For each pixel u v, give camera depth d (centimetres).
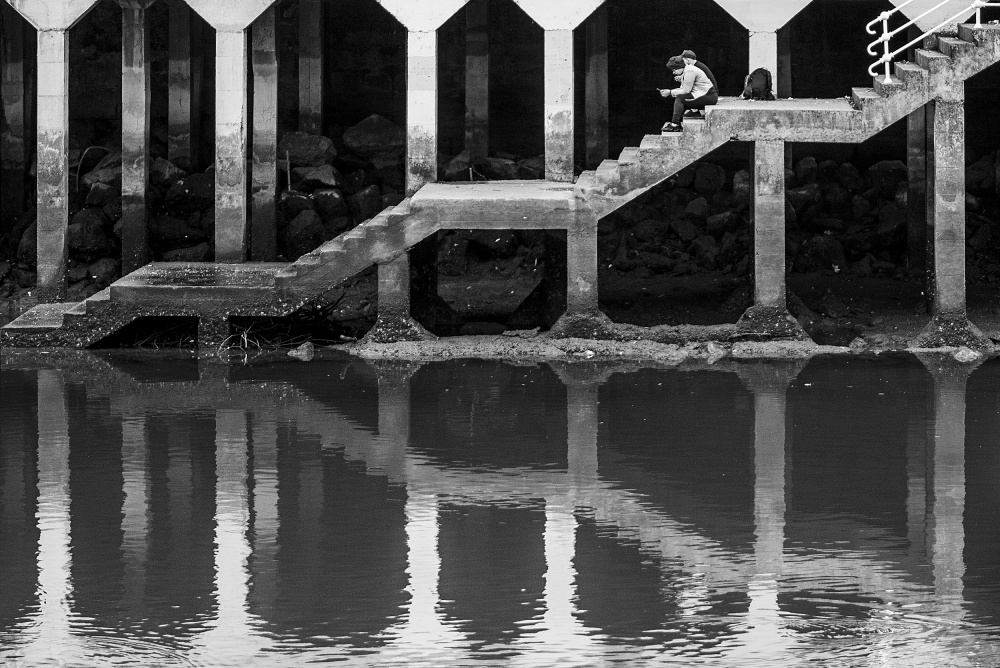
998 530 1461
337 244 2547
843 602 1272
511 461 1747
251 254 3042
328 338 2669
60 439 1870
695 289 2936
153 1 2923
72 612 1259
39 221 2669
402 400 2120
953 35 2539
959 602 1269
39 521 1512
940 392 2128
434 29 2566
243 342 2609
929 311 2556
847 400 2081
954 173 2453
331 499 1591
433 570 1359
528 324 2720
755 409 2028
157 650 1182
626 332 2512
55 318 2617
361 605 1273
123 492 1620
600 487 1631
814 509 1541
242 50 2606
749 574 1343
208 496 1603
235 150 2622
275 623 1234
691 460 1744
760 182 2458
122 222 3006
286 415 2016
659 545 1427
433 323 2700
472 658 1162
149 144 3156
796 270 3055
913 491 1600
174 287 2550
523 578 1337
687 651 1173
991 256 3078
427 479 1670
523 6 2561
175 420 1984
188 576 1345
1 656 1170
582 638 1201
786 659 1155
